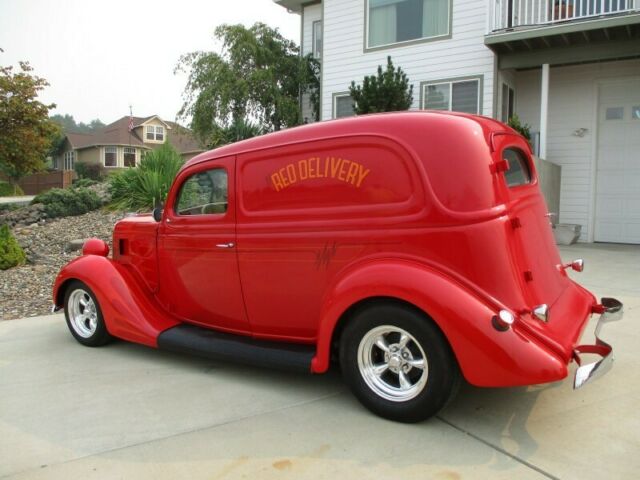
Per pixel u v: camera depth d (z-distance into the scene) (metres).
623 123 12.34
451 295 3.01
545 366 2.88
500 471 2.76
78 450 3.07
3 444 3.15
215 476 2.78
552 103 13.09
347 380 3.47
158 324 4.54
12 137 12.75
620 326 5.32
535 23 12.46
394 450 2.99
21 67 12.88
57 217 14.11
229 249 4.05
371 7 14.42
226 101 17.50
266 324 3.99
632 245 11.96
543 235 3.89
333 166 3.57
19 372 4.37
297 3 17.55
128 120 54.62
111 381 4.14
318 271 3.63
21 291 7.63
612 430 3.19
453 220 3.14
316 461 2.90
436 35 13.47
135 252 4.86
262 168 3.89
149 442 3.15
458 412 3.44
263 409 3.57
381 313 3.24
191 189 4.37
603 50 11.30
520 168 3.96
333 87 15.22
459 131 3.25
